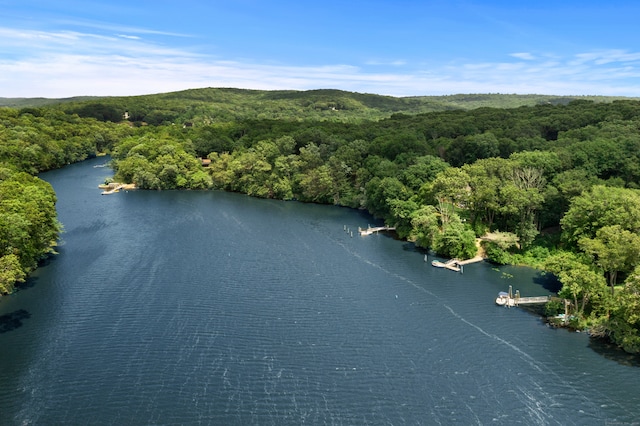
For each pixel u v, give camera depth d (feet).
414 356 269.85
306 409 222.48
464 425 213.05
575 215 398.42
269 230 537.24
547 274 399.24
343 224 574.56
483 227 477.36
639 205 362.33
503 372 254.47
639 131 580.71
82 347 273.54
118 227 530.68
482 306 336.49
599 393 236.02
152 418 214.90
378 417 217.97
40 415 216.13
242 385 239.91
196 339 284.00
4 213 351.25
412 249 474.08
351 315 320.09
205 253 444.14
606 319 292.81
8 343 277.03
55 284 363.35
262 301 339.36
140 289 355.97
